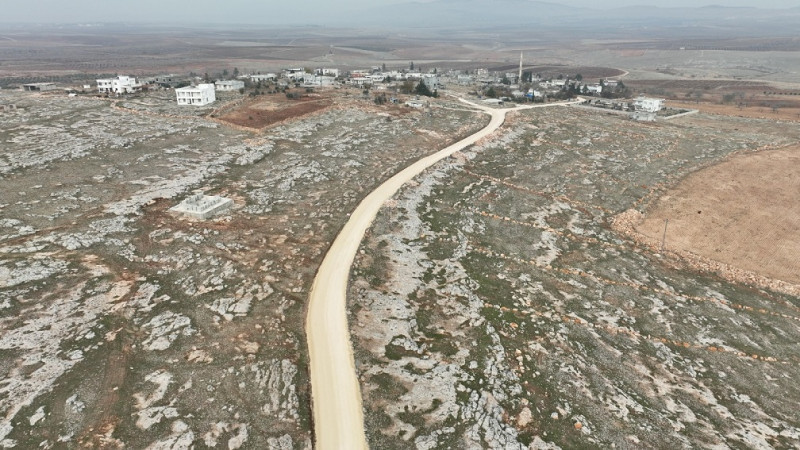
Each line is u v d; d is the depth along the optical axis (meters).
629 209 89.44
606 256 72.19
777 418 43.94
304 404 40.69
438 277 60.97
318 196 81.12
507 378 44.72
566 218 84.69
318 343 47.38
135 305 51.06
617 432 40.19
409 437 38.12
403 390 42.41
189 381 41.91
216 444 36.44
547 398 43.09
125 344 45.72
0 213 66.88
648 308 59.59
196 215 70.62
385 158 102.38
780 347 54.62
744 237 80.56
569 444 38.53
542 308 56.94
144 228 66.75
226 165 92.69
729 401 45.56
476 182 96.38
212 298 53.03
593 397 43.88
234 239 65.25
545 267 67.19
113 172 84.69
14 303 49.06
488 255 68.62
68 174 82.31
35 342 44.75
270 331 48.59
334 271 59.16
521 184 98.31
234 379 42.44
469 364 46.03
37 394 39.50
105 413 38.38
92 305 50.31
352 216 74.44
